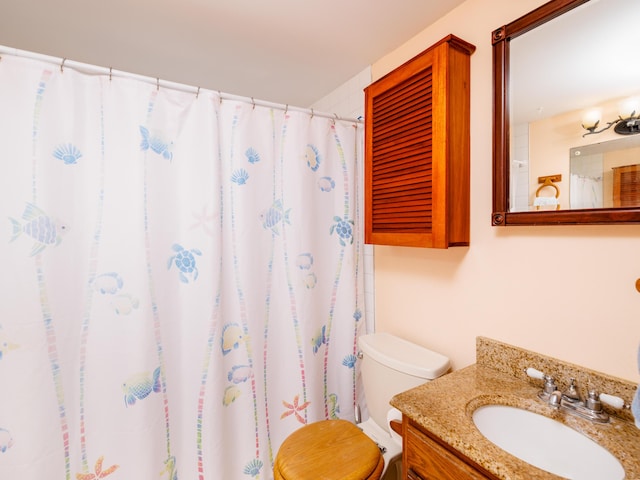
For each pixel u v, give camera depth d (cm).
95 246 113
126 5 119
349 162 166
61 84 107
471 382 101
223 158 134
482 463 68
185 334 129
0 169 99
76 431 111
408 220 124
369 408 142
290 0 118
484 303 116
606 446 74
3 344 100
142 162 118
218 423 129
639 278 80
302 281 151
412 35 142
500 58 104
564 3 88
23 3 117
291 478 103
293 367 151
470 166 119
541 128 96
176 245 127
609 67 83
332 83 189
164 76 178
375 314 171
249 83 188
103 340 114
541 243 100
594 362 89
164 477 123
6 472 100
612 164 83
